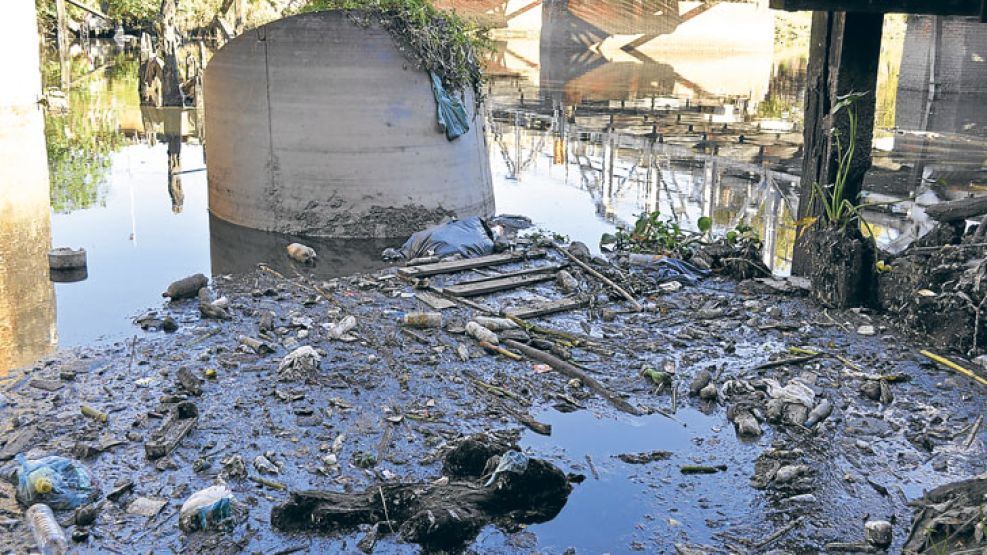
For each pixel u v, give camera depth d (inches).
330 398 341.7
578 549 249.8
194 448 302.5
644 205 767.1
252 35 666.8
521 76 1951.3
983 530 237.6
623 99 1560.0
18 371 371.2
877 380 358.6
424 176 673.6
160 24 1434.5
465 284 484.1
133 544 249.9
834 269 446.9
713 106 1485.0
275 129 666.2
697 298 468.4
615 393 350.0
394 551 248.2
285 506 260.2
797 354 387.9
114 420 323.0
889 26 2997.0
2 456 295.6
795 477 285.1
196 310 454.0
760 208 736.3
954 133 1224.8
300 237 666.2
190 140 1143.6
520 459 274.7
